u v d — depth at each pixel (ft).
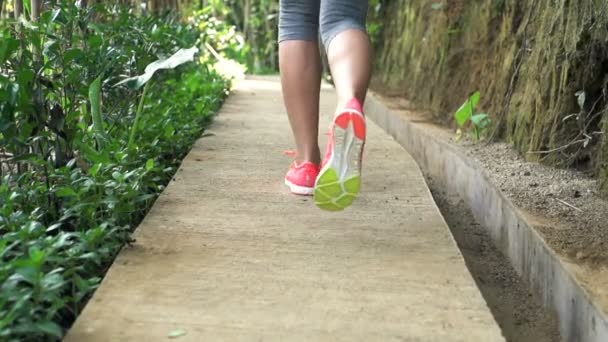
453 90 15.26
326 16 7.72
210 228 7.88
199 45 22.20
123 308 5.92
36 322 5.20
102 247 6.82
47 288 5.44
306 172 9.11
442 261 7.13
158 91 14.20
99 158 7.94
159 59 10.46
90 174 7.73
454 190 11.76
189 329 5.63
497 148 11.68
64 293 6.23
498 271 8.57
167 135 11.23
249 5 34.12
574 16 10.12
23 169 8.84
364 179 10.17
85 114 9.12
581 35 10.02
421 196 9.34
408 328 5.74
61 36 9.56
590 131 10.18
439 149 12.72
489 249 9.35
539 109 10.78
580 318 6.33
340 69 7.36
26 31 8.66
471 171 10.78
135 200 7.95
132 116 11.06
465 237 9.77
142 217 8.71
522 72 11.77
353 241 7.64
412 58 19.62
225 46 29.78
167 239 7.50
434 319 5.89
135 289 6.28
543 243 7.48
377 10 24.57
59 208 7.68
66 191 7.22
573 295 6.53
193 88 16.55
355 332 5.65
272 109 16.98
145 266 6.78
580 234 7.73
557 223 8.11
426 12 18.80
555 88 10.50
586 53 10.07
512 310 7.51
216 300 6.13
